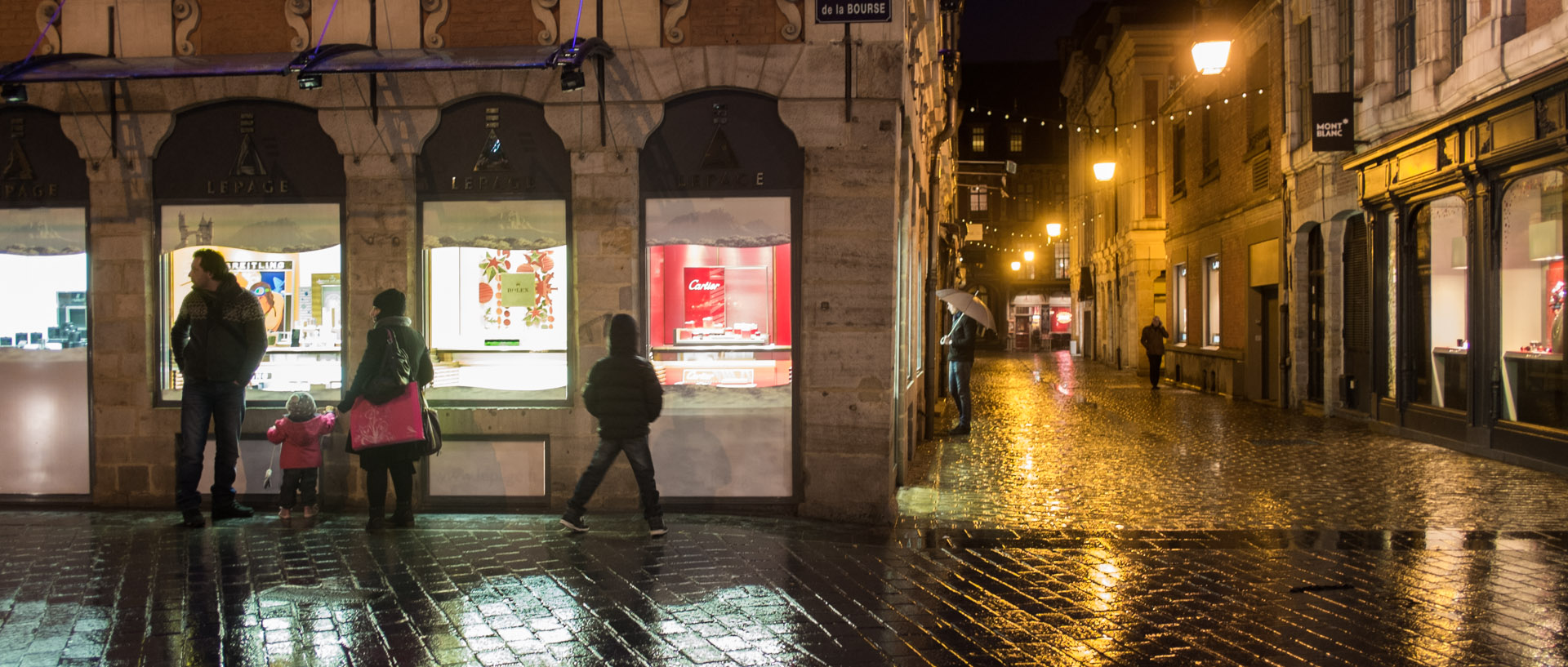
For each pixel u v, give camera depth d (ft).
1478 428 38.42
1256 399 66.08
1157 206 107.45
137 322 26.73
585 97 25.64
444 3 25.86
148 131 26.58
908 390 35.09
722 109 25.61
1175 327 88.89
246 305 24.94
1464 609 17.88
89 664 14.66
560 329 26.43
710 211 25.75
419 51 24.70
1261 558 21.74
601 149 25.68
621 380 23.04
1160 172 107.14
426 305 26.58
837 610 17.60
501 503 26.45
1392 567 20.98
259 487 26.84
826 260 25.20
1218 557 21.89
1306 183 56.34
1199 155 79.66
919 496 29.40
